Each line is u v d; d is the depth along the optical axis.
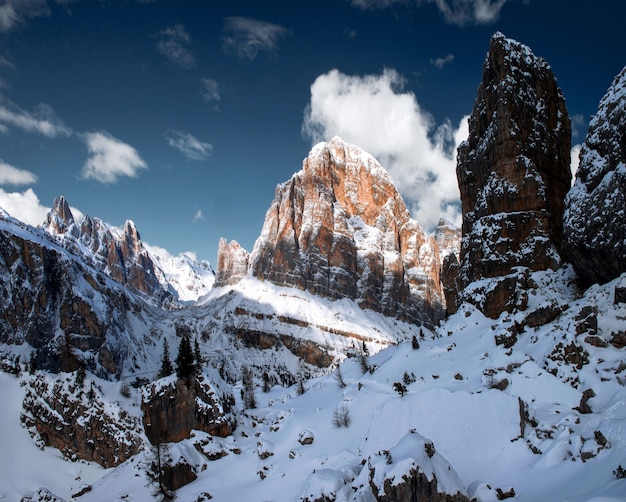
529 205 146.25
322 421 125.00
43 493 129.12
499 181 150.75
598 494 63.34
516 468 81.12
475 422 90.38
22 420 155.25
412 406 96.94
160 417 134.38
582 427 84.00
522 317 124.75
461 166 172.38
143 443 148.25
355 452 104.31
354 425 116.81
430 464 71.94
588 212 119.81
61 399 158.75
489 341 126.25
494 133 153.00
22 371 169.88
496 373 105.94
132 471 133.38
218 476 118.69
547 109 158.00
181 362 138.12
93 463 150.75
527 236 145.00
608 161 119.69
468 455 86.38
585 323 103.88
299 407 144.62
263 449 120.38
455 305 178.75
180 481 119.19
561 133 158.25
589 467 72.75
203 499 109.00
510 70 155.12
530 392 97.50
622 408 84.19
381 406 100.19
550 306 121.62
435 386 115.25
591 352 100.25
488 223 150.50
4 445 146.62
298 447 118.06
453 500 69.94
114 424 153.62
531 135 152.12
